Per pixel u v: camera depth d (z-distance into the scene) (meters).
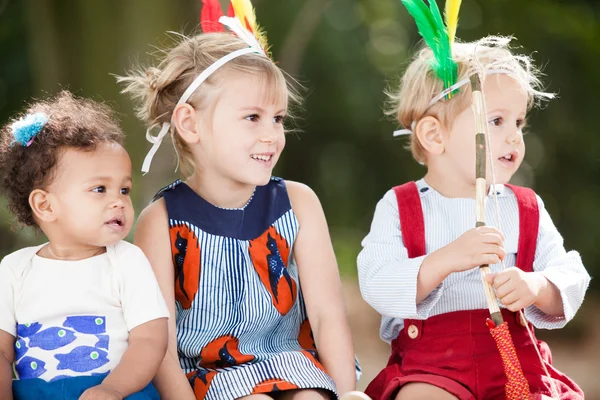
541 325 4.02
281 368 3.84
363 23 17.39
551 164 16.42
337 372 4.04
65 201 3.62
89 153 3.64
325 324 4.15
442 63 4.14
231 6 4.62
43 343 3.57
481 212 3.74
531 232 4.18
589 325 14.10
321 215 4.33
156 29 10.17
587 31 15.90
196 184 4.21
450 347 3.97
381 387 4.06
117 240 3.70
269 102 4.05
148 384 3.66
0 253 10.77
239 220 4.13
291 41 14.54
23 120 3.72
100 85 10.41
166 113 4.22
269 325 4.09
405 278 3.93
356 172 18.81
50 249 3.76
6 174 3.73
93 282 3.65
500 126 4.11
